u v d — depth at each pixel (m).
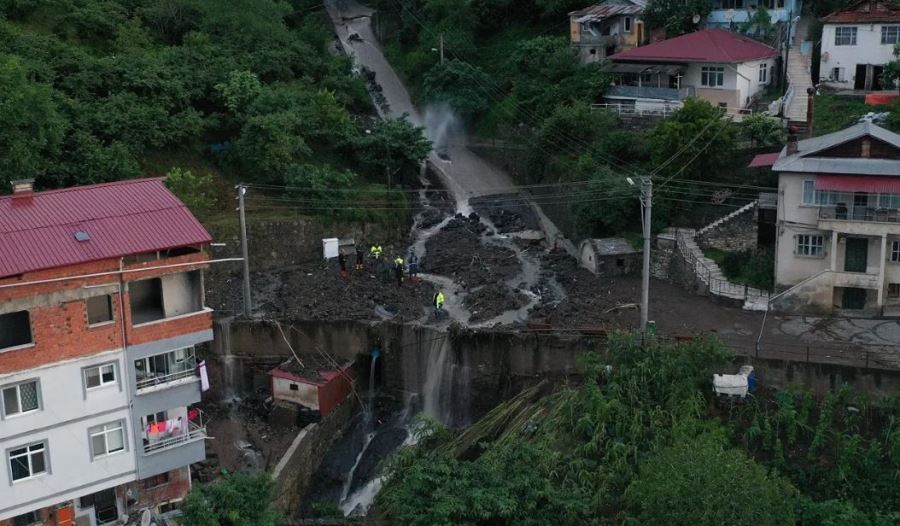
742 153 61.25
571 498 36.34
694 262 56.16
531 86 80.56
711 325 50.53
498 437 46.00
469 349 51.19
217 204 65.12
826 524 36.53
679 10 79.12
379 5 104.38
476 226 69.25
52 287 34.78
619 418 42.03
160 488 39.47
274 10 83.88
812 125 61.69
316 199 64.75
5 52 66.69
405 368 52.94
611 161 65.50
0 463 34.59
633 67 74.44
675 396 42.53
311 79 80.75
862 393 43.66
